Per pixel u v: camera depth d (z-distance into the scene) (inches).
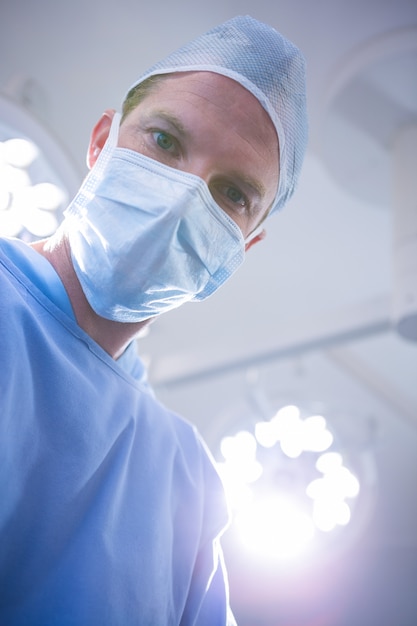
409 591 120.9
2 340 31.4
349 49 79.9
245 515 109.7
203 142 37.2
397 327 74.3
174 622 38.1
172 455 41.6
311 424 109.9
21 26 85.8
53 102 91.9
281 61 40.3
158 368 95.3
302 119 41.8
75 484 33.6
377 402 120.3
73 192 71.6
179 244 36.9
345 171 90.7
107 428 36.3
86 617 32.0
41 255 37.7
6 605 31.1
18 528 31.8
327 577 119.6
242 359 90.7
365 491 111.2
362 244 106.5
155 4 81.6
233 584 113.3
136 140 38.3
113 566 33.9
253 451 110.4
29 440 32.2
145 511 37.2
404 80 78.9
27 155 70.9
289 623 112.7
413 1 74.3
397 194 79.9
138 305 36.8
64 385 34.2
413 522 130.2
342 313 86.3
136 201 36.6
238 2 79.1
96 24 84.8
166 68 39.1
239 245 39.9
